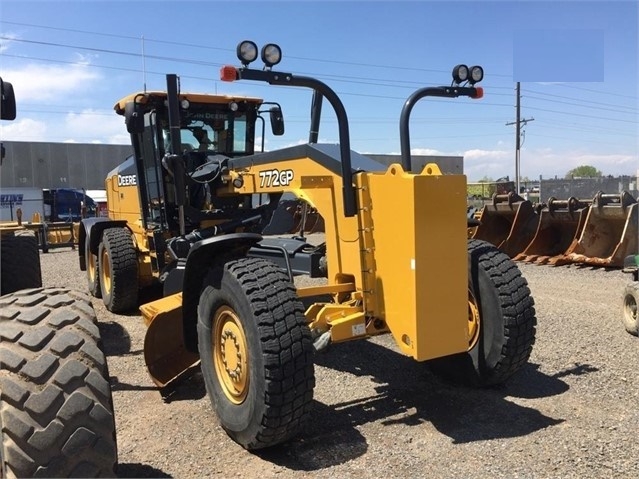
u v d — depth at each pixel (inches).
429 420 153.8
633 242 394.0
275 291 134.0
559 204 443.8
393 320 145.7
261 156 197.8
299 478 124.8
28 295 105.5
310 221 229.3
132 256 289.3
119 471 128.6
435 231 138.4
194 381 185.9
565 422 150.3
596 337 229.3
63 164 1627.7
